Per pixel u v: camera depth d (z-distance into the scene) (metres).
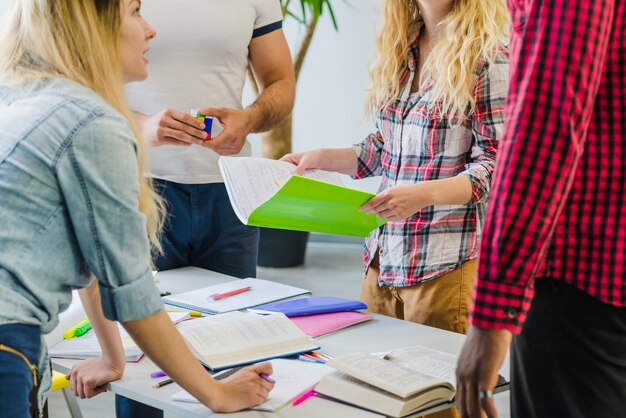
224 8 2.26
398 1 2.00
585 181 1.08
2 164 1.14
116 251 1.18
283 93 2.39
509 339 1.02
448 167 1.93
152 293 1.23
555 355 1.14
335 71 5.60
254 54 2.45
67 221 1.18
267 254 5.11
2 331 1.12
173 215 2.28
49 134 1.14
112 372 1.45
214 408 1.29
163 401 1.35
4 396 1.10
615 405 1.13
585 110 0.96
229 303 1.88
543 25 0.97
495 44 1.83
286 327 1.63
